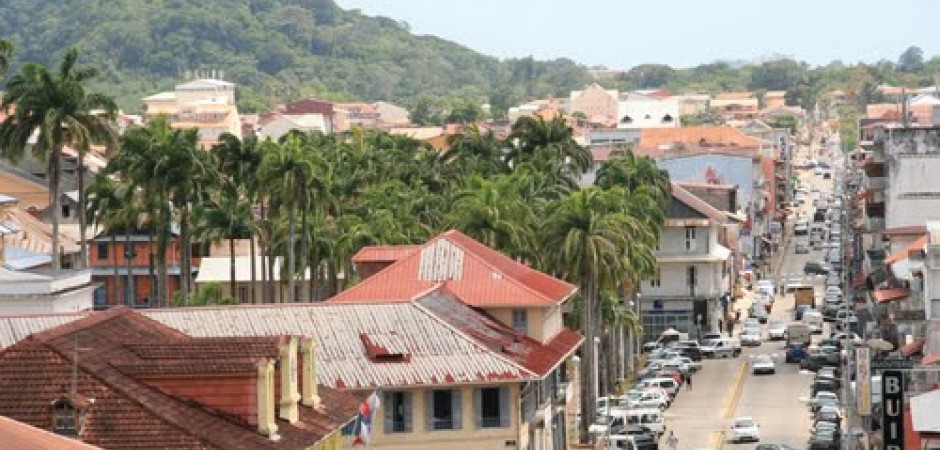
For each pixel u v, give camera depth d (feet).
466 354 481.46
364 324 479.41
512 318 534.78
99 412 294.25
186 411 302.86
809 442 596.70
